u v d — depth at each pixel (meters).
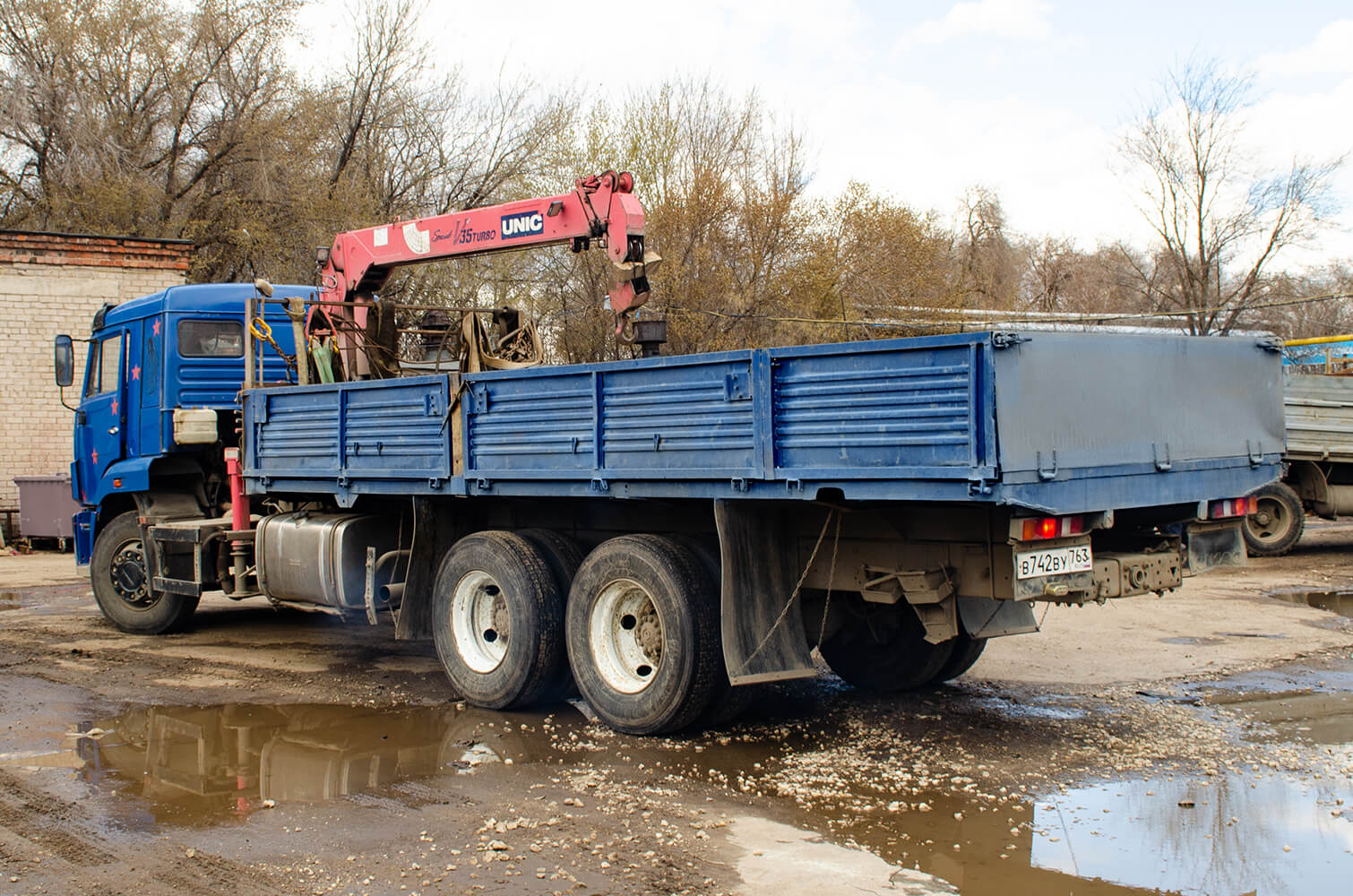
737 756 5.72
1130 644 8.62
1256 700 6.83
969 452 4.59
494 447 6.70
